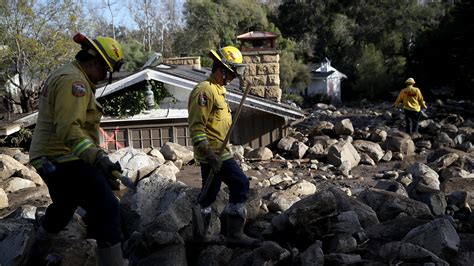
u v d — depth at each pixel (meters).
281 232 4.98
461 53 31.38
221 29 42.28
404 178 8.95
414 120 14.96
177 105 13.23
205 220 4.70
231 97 12.84
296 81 41.84
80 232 4.79
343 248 4.46
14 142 12.91
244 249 4.61
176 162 10.80
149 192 5.38
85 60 3.68
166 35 50.72
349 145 11.59
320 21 51.09
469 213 5.92
